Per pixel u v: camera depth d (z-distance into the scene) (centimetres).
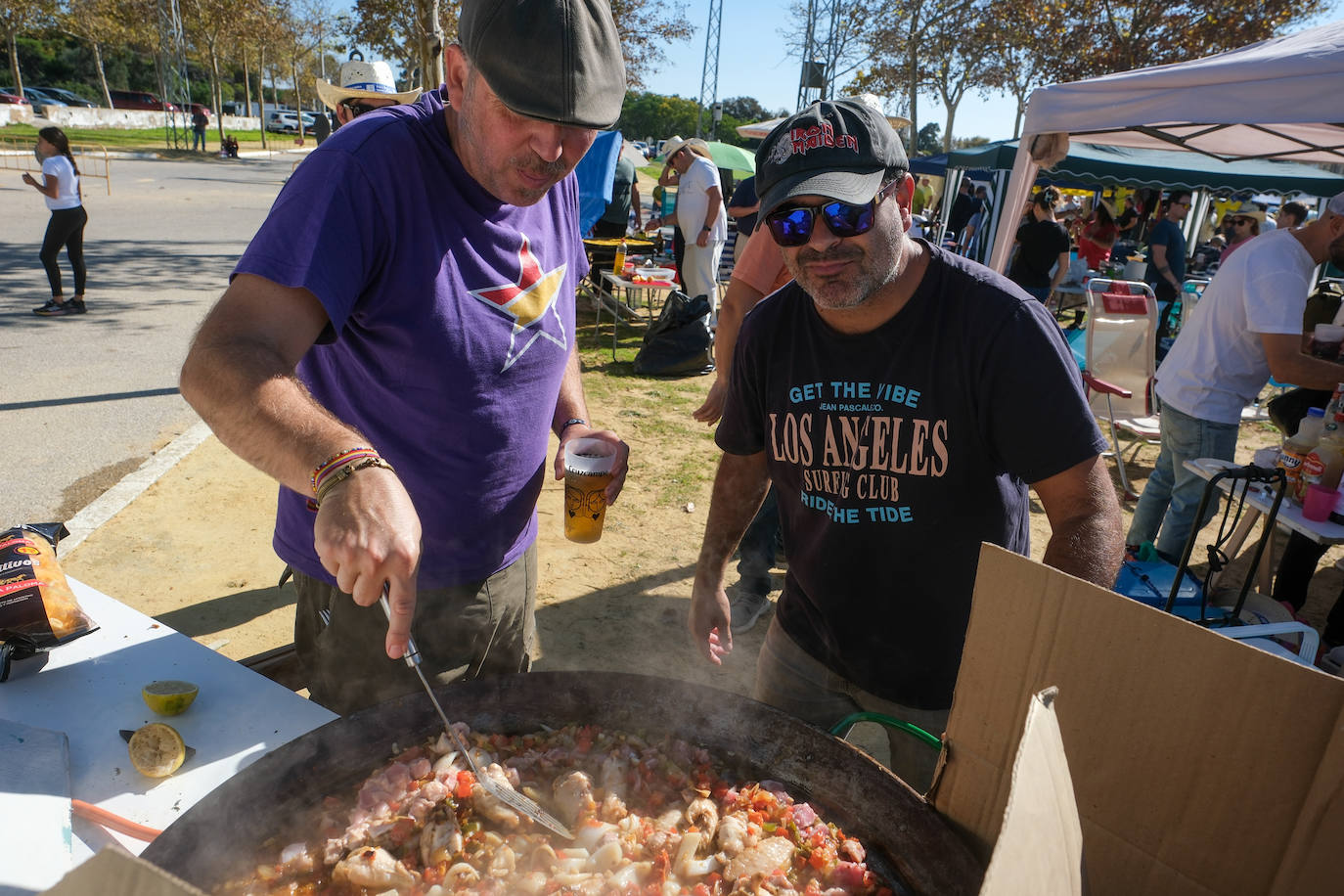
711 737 166
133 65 5931
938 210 1623
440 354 169
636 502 544
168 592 396
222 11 3659
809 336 187
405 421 173
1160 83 425
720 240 884
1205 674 102
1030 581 117
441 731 161
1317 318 540
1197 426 419
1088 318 652
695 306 844
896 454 179
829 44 2767
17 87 3662
